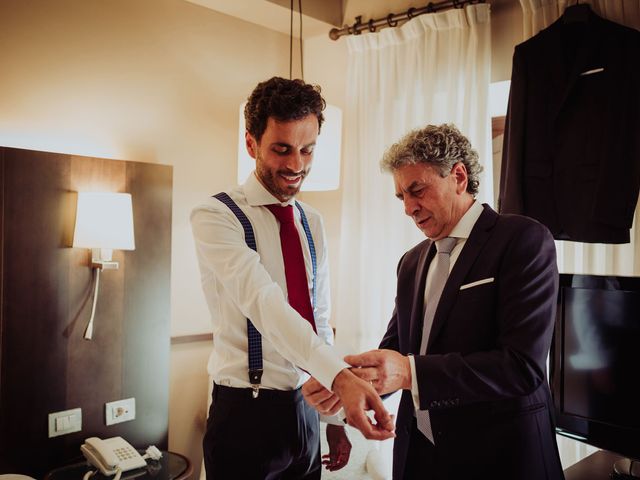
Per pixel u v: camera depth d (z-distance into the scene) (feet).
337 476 7.54
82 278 7.75
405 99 9.62
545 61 7.57
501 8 8.79
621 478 5.54
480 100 8.68
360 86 10.25
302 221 5.53
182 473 7.42
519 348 4.01
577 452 7.66
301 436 5.00
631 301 5.47
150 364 8.49
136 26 8.86
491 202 8.97
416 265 5.04
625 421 5.54
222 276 4.59
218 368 5.04
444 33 9.17
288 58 11.19
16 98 7.63
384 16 10.25
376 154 10.07
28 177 7.27
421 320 4.71
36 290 7.35
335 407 4.16
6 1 7.52
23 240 7.23
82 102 8.27
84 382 7.81
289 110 4.64
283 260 5.14
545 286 4.18
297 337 3.99
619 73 7.03
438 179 4.45
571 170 7.34
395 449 4.76
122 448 7.47
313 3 10.39
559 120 7.45
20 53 7.65
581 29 7.43
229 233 4.81
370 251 10.04
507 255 4.27
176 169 9.41
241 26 10.36
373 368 3.89
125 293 8.22
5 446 7.14
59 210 7.54
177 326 9.43
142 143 8.97
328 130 8.61
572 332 5.93
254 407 4.87
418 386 3.93
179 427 9.42
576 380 5.91
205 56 9.78
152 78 9.08
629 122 6.98
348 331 10.34
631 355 5.49
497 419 4.32
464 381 3.92
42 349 7.42
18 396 7.23
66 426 7.61
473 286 4.33
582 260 7.76
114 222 7.45
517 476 4.23
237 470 4.89
